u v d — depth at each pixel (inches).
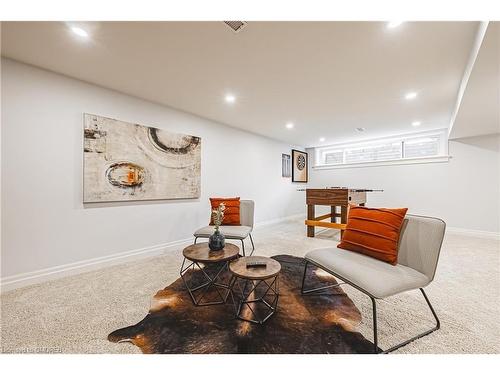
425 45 62.4
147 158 103.8
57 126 79.4
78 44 62.9
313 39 60.5
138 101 101.6
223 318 56.4
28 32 57.4
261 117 132.3
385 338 48.8
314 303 63.5
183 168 119.5
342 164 209.8
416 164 166.9
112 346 47.1
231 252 69.8
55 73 78.9
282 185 205.2
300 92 95.9
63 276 80.4
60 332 51.1
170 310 60.0
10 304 62.5
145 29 56.5
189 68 76.2
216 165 141.2
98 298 66.0
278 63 73.0
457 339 48.4
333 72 78.6
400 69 76.0
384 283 46.5
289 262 97.1
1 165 69.4
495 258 100.6
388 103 108.2
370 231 61.0
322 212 226.4
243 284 76.0
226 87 91.4
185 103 109.2
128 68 76.4
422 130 161.2
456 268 89.0
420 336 49.2
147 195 103.7
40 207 76.1
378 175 186.9
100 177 88.8
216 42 62.0
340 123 144.6
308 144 220.2
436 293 68.7
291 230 165.0
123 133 95.6
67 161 81.5
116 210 94.3
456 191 150.4
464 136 143.5
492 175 138.1
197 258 64.4
